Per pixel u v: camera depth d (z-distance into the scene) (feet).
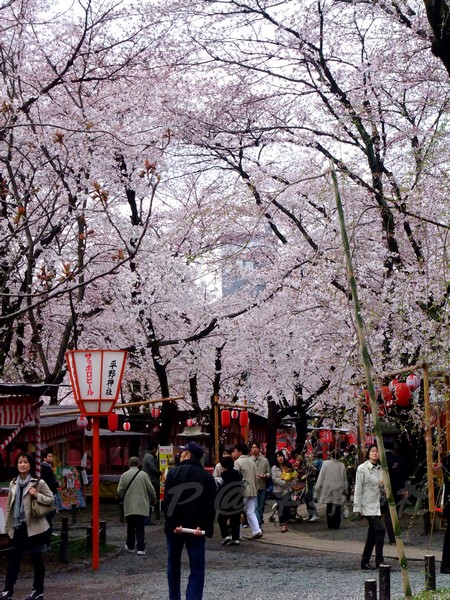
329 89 52.44
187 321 69.82
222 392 87.97
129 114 56.34
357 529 53.52
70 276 33.09
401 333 43.11
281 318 64.23
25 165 51.34
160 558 43.62
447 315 35.40
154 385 89.61
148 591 33.14
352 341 51.11
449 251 40.01
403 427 44.45
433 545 42.86
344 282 52.37
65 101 54.44
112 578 36.86
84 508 75.61
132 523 45.68
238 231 66.90
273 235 70.49
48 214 44.45
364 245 51.88
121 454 88.48
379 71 50.14
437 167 46.37
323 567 38.09
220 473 51.80
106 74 55.67
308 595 30.30
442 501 33.47
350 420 44.29
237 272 73.26
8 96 48.11
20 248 49.55
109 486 85.61
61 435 68.90
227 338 69.87
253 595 31.09
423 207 46.55
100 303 67.05
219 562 41.42
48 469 42.14
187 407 99.09
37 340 52.03
